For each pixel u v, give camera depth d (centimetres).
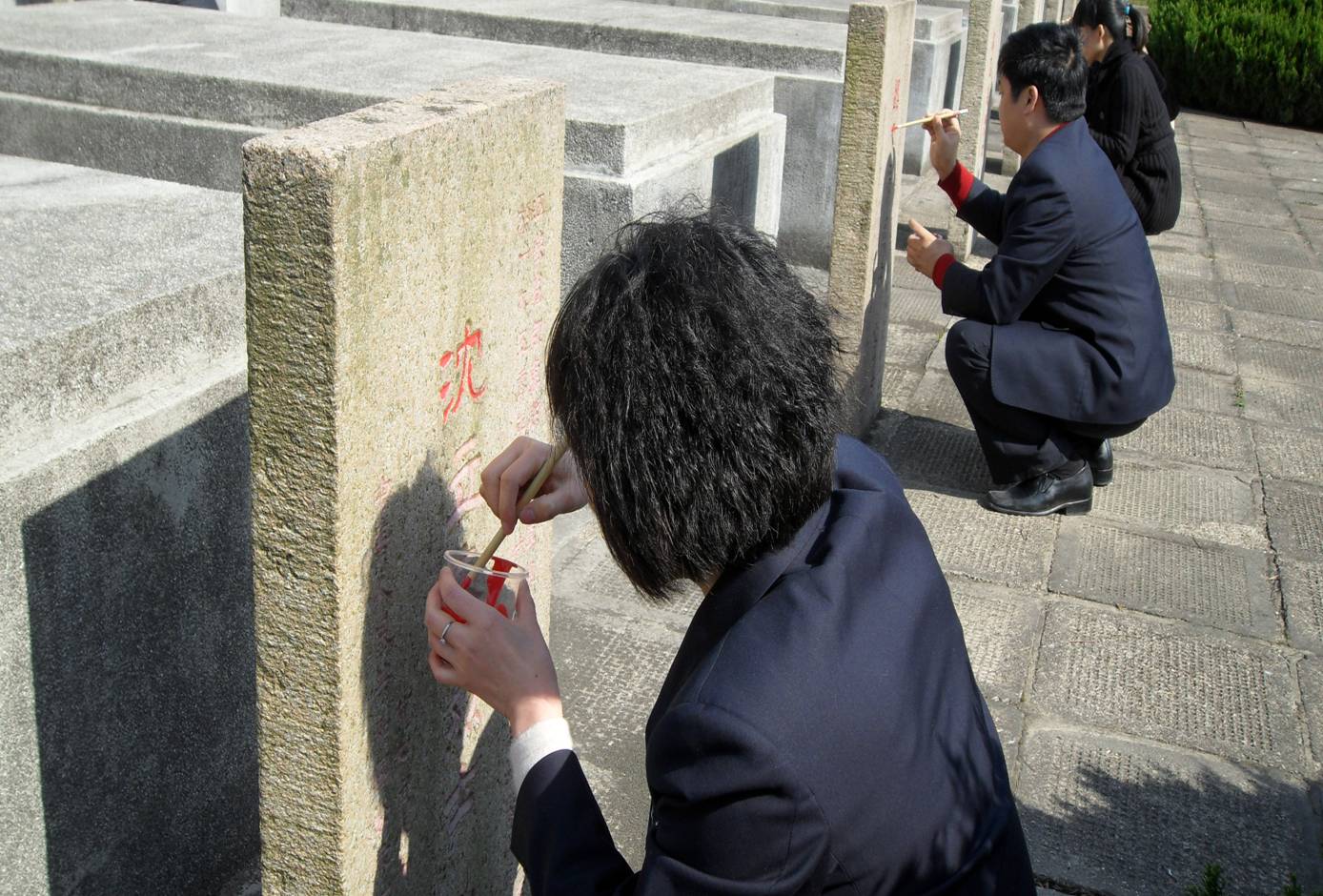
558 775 133
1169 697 338
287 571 129
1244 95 1339
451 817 174
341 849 140
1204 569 409
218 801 252
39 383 193
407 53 523
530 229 168
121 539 210
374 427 130
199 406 223
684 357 115
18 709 195
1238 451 506
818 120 671
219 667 245
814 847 113
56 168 301
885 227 475
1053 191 398
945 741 128
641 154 423
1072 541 423
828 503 139
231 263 236
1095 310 410
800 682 117
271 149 113
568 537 409
